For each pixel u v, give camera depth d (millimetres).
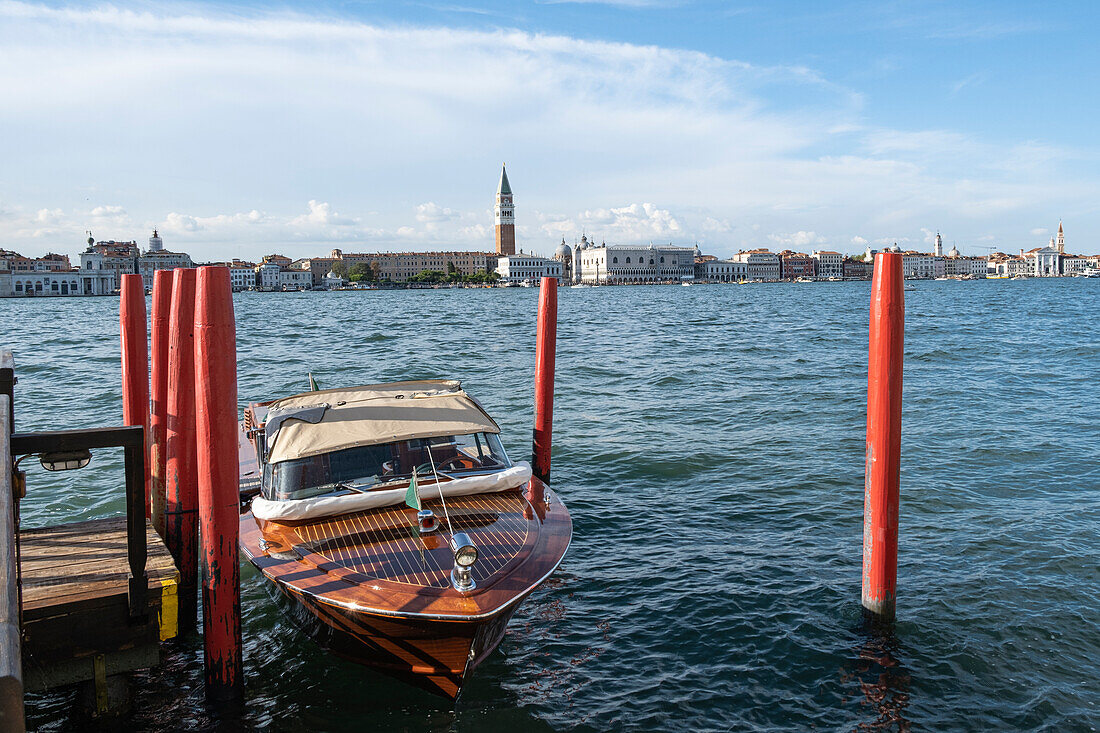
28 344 44531
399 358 35219
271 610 9984
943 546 11328
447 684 7750
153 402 9680
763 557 11242
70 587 6875
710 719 7484
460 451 9984
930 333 47281
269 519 8883
